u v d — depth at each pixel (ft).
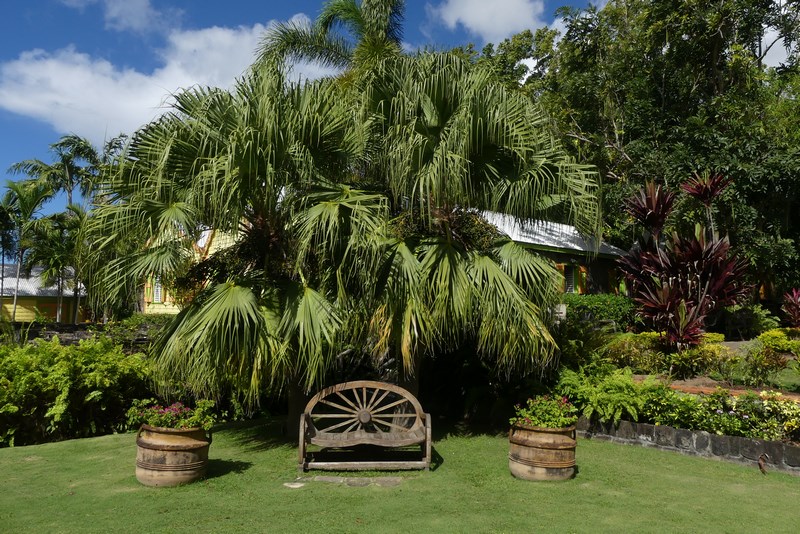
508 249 24.61
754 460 20.99
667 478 19.67
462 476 20.08
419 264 22.86
